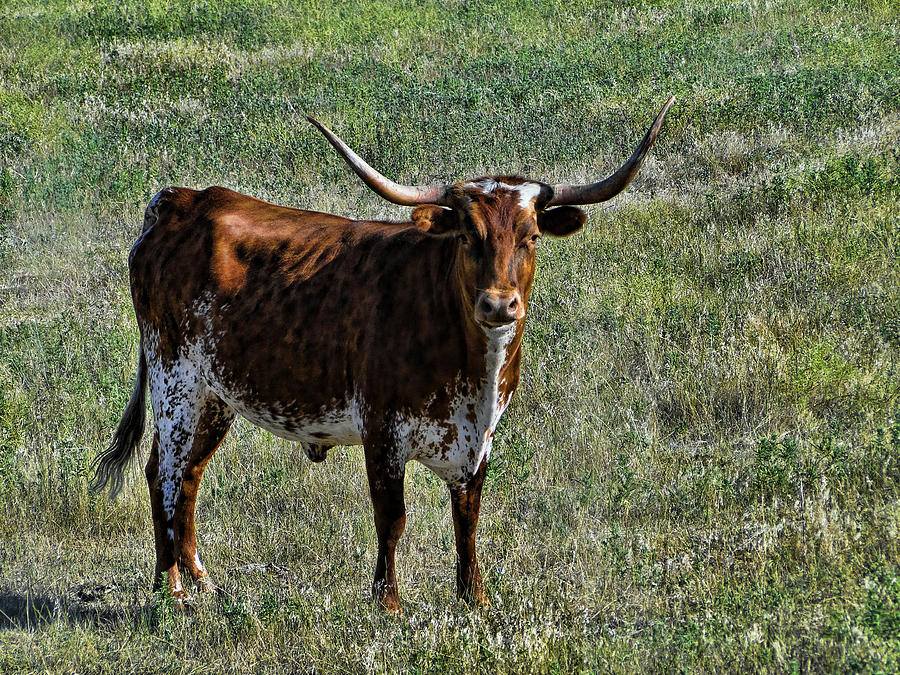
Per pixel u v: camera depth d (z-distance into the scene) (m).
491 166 48.41
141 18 83.62
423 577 22.33
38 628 20.91
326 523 24.58
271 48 73.88
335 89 62.56
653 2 76.50
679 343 29.73
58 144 56.25
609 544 21.50
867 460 22.38
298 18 82.19
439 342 18.92
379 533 19.91
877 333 28.42
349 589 21.42
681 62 59.88
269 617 20.39
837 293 31.03
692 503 22.88
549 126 51.97
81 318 37.78
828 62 56.09
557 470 25.38
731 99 51.28
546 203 18.67
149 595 22.78
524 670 17.48
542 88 57.81
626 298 32.34
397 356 19.23
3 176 50.31
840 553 19.39
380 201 45.91
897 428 22.80
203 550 24.53
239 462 27.31
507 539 22.84
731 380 27.12
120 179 49.34
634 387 27.86
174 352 23.28
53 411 30.08
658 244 37.41
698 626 17.53
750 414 26.38
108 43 77.38
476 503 20.25
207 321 22.31
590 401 27.44
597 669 17.12
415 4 83.62
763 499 21.83
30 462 27.14
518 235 17.56
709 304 31.22
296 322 20.92
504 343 18.27
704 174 45.12
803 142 45.47
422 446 19.61
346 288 20.44
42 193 49.16
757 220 37.25
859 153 41.94
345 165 49.84
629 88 56.56
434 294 19.02
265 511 25.80
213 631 20.62
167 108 61.59
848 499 21.30
